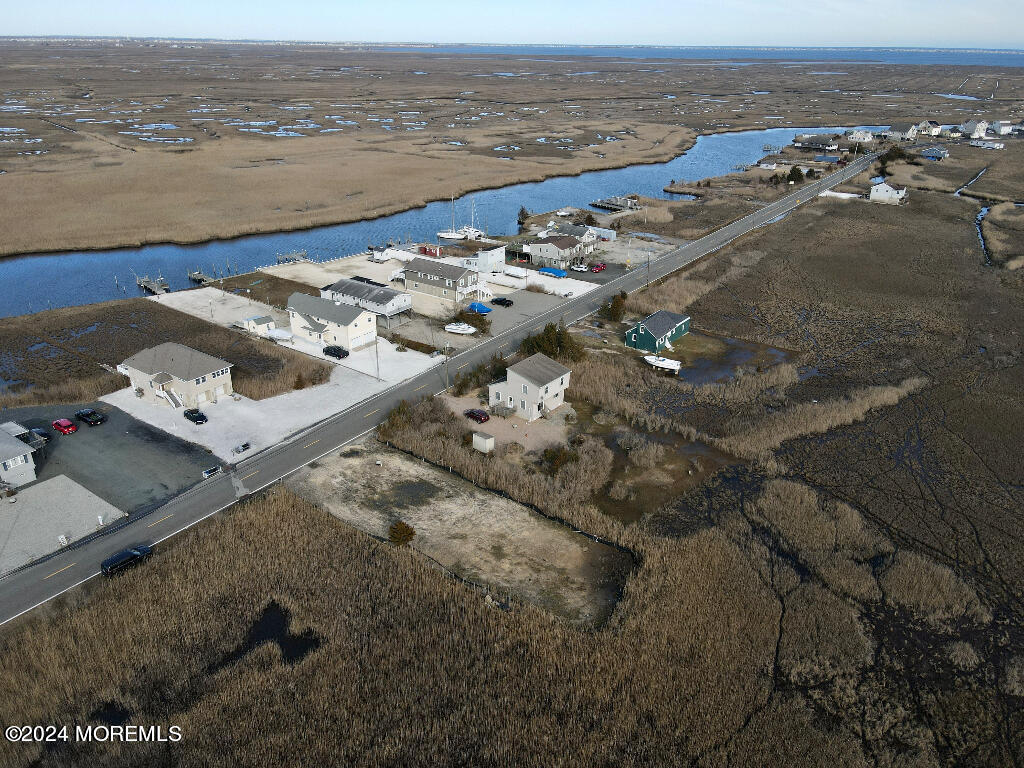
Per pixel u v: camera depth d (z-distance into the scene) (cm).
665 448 5175
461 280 7894
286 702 3058
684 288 8531
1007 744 2986
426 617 3516
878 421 5619
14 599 3538
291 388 5891
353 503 4419
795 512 4438
